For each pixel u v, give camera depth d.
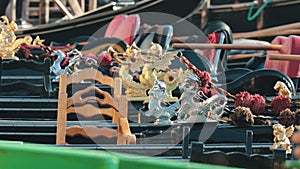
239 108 14.78
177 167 7.71
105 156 7.61
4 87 17.23
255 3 29.23
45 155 7.68
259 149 14.30
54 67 17.11
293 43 18.34
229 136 14.64
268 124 15.02
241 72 18.75
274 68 18.88
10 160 7.72
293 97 16.38
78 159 7.62
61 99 14.58
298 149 9.95
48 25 23.55
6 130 15.27
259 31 28.42
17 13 28.97
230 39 20.69
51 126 15.27
